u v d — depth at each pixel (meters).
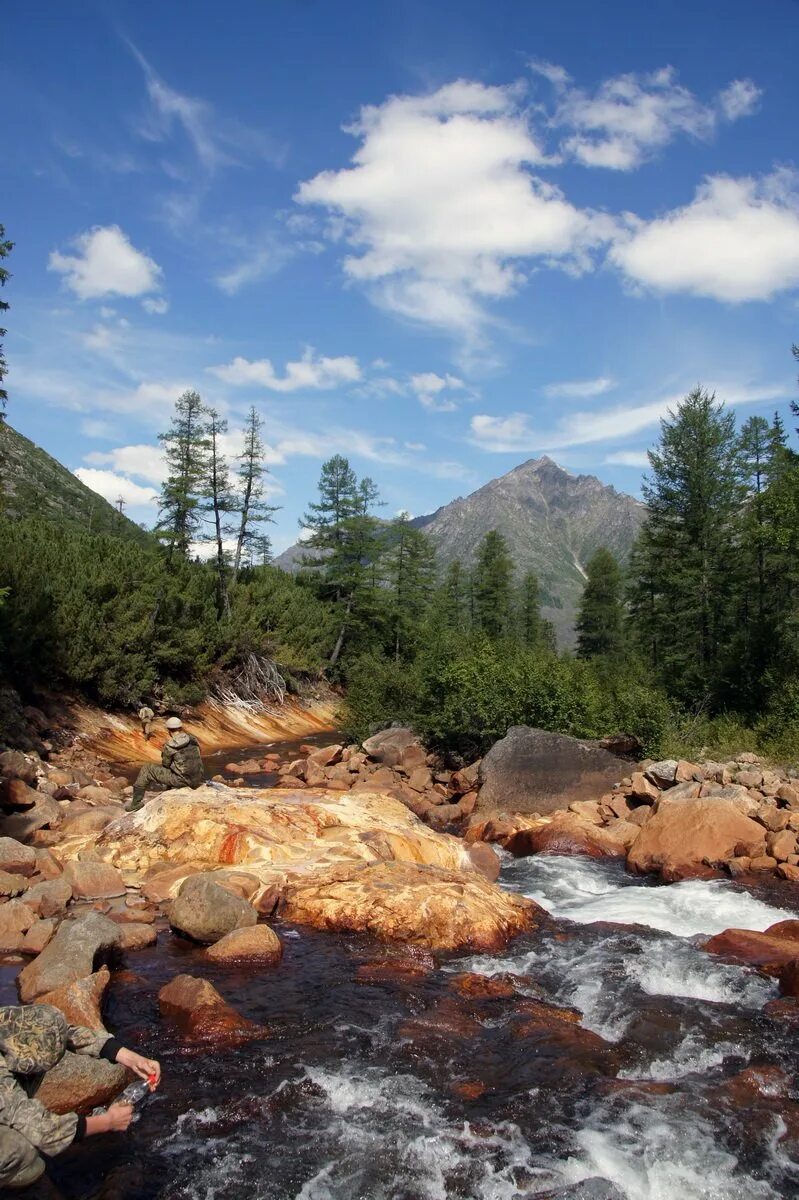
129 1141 5.36
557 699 21.67
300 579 55.69
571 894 12.01
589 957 8.96
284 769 22.98
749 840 13.59
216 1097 5.88
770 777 16.73
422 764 22.72
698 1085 6.25
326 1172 5.13
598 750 18.67
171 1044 6.57
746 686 26.16
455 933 9.19
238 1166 5.15
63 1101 5.52
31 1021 4.42
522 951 9.14
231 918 8.90
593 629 74.38
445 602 66.62
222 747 28.66
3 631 21.95
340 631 47.56
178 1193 4.88
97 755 22.62
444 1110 5.83
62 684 24.92
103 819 13.52
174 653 29.19
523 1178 5.13
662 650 38.47
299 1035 6.84
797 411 27.64
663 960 8.80
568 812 17.16
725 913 10.80
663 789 17.14
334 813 12.69
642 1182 5.12
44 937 8.31
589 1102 5.97
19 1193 4.76
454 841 12.92
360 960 8.58
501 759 18.38
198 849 11.16
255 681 36.47
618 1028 7.22
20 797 13.85
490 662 23.22
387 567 51.88
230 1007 7.14
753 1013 7.52
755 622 28.45
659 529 36.72
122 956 8.34
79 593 26.33
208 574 41.72
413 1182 5.07
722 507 33.78
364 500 50.94
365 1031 6.96
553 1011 7.48
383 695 27.03
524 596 85.06
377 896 9.59
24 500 63.69
